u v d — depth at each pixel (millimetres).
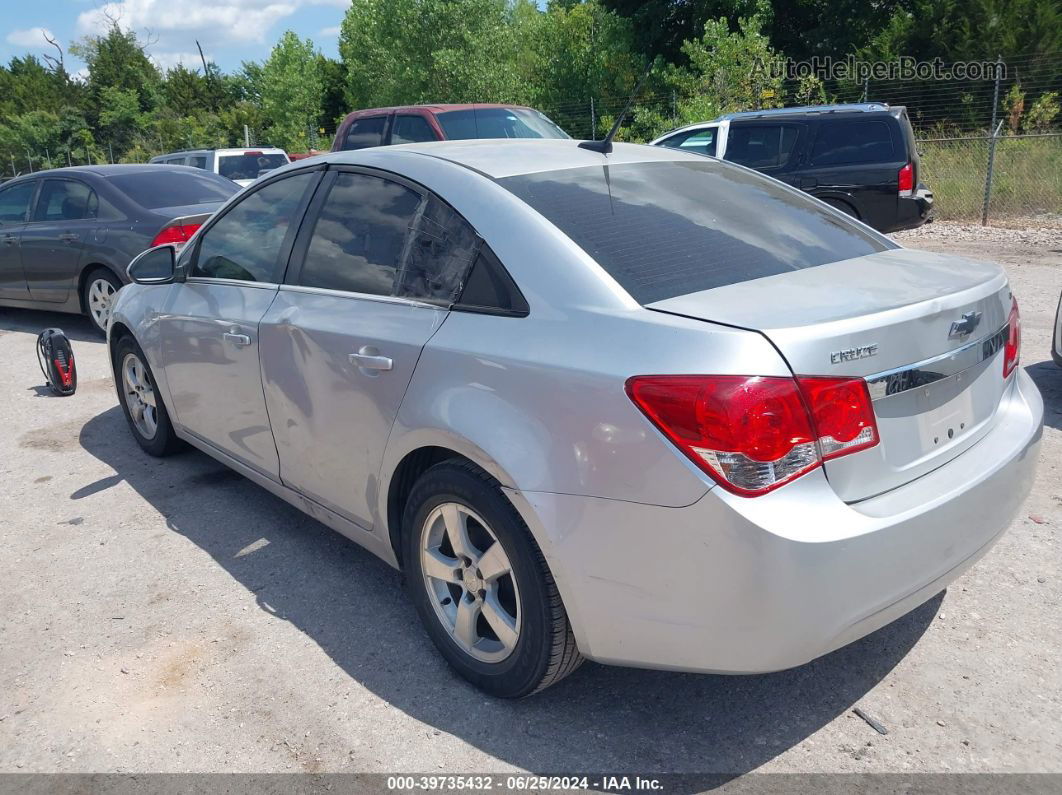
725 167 3510
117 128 55031
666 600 2176
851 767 2402
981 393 2607
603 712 2674
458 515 2658
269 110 41688
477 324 2594
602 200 2822
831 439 2121
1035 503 3945
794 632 2094
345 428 3053
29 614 3367
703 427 2051
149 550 3855
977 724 2551
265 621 3256
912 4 24922
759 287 2441
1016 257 10352
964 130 20500
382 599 3387
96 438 5371
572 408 2266
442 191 2891
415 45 25297
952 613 3115
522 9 38875
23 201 8594
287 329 3279
